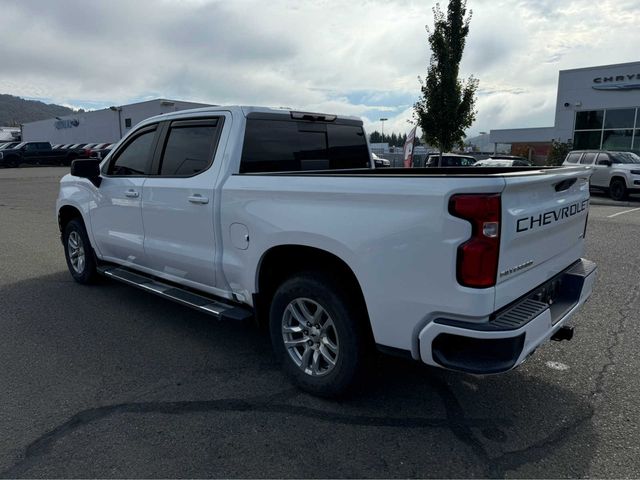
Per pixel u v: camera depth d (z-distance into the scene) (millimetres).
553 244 3271
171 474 2652
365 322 3189
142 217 4660
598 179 17812
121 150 5086
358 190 2912
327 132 4801
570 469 2686
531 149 48500
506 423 3131
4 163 38219
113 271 5309
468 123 16109
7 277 6625
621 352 4141
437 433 3021
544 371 3830
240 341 4469
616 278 6375
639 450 2848
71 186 5871
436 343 2719
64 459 2779
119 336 4582
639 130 23250
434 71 15914
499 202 2543
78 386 3629
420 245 2686
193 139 4246
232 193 3701
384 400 3406
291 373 3547
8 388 3605
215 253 3947
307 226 3184
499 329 2561
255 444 2912
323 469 2691
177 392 3527
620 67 23344
